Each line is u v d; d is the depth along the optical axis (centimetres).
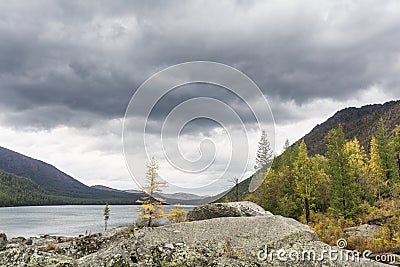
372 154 5334
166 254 901
